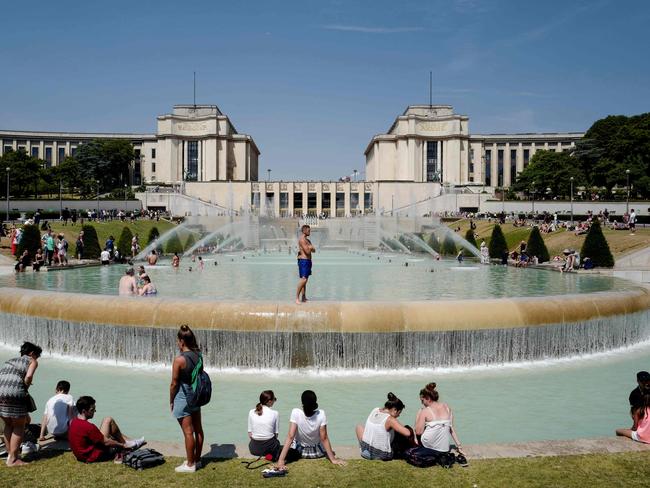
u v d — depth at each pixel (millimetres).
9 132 152500
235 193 129750
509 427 10656
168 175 143125
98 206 103812
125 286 17172
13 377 7848
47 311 15664
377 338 13922
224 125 145625
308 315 13898
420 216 103438
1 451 8203
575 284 24766
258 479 7328
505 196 125750
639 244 44562
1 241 45625
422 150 144875
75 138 157000
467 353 14305
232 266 35844
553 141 161375
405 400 11977
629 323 16844
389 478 7336
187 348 7785
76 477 7348
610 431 10500
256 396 12258
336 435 10172
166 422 10875
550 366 14641
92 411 8328
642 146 96812
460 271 33219
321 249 71500
